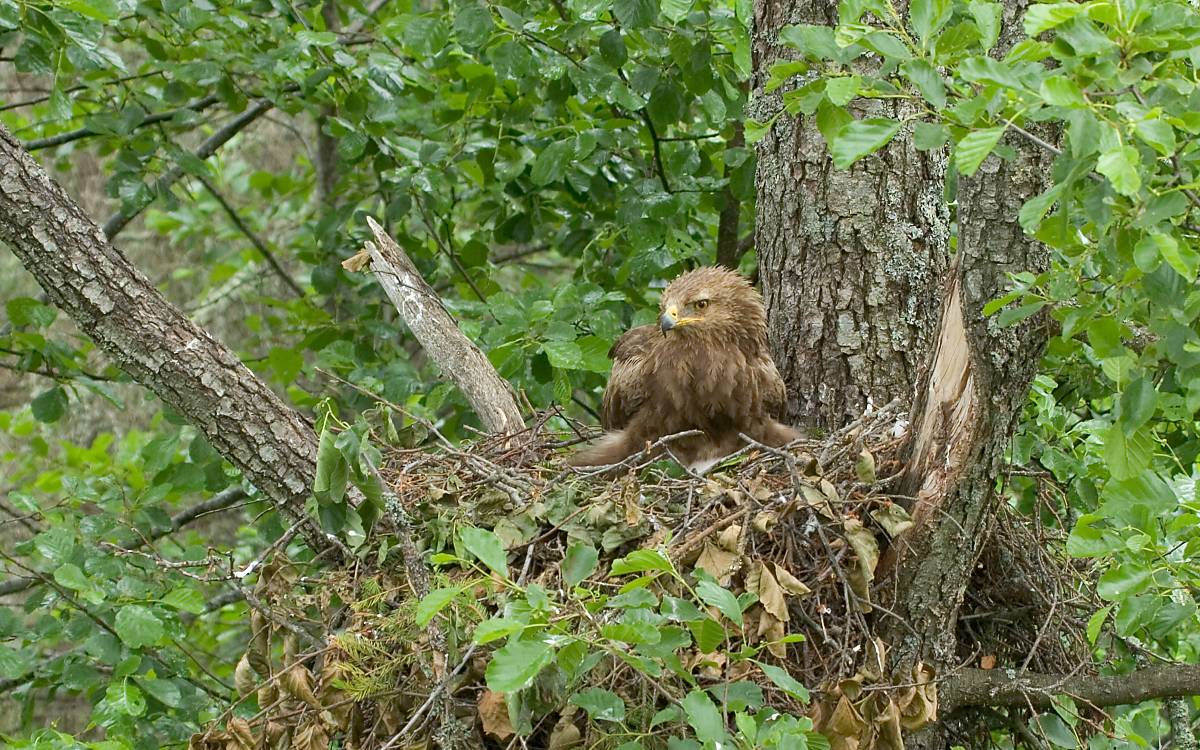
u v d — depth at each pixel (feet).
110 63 39.91
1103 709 30.27
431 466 32.37
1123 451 22.89
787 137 34.06
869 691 25.67
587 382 44.47
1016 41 25.91
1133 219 19.11
